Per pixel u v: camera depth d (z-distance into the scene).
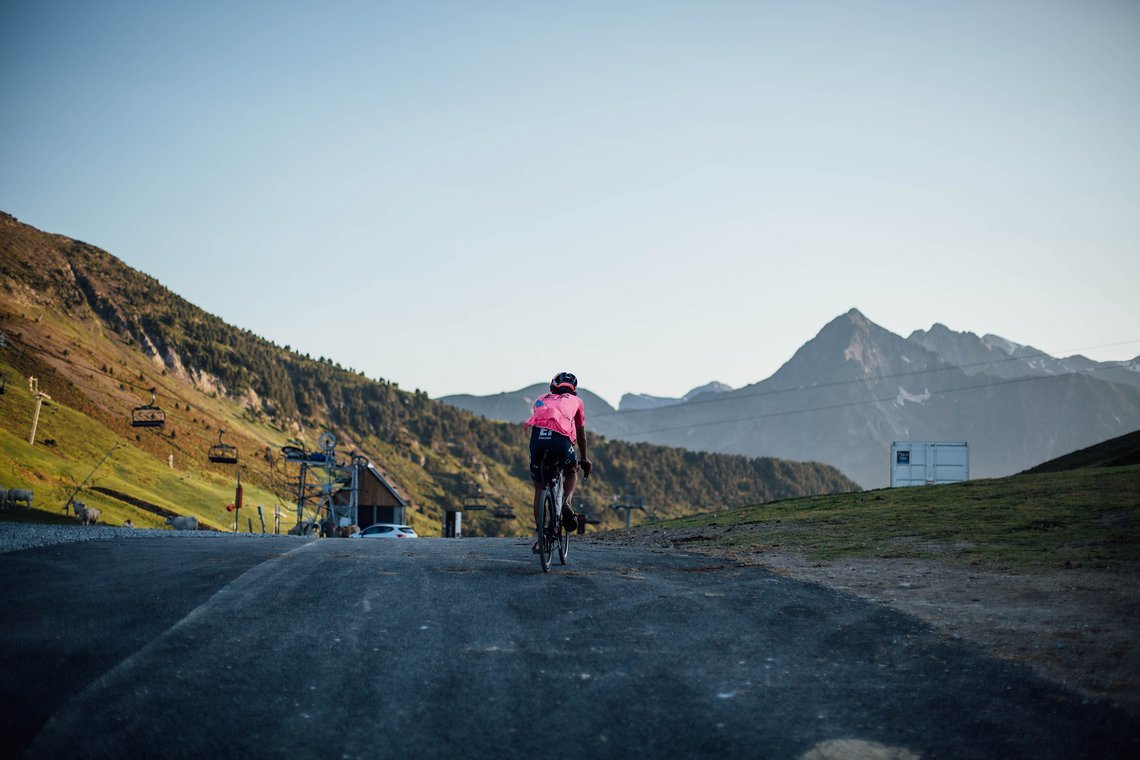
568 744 3.67
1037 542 9.79
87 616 5.84
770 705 4.15
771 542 12.29
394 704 4.12
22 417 95.44
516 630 5.64
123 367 177.12
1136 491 13.49
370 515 92.88
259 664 4.74
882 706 4.15
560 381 9.55
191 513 88.25
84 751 3.51
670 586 7.55
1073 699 4.18
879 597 6.96
